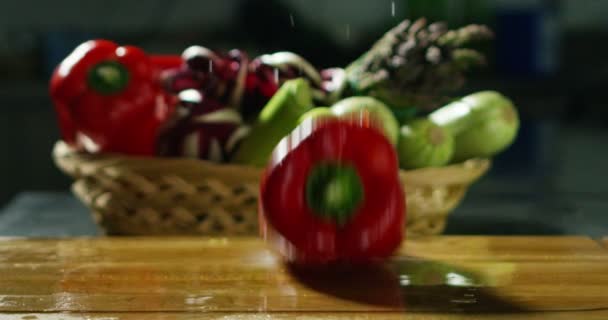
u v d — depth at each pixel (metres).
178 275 0.72
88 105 0.89
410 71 0.89
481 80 2.42
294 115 0.85
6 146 2.30
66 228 0.94
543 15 2.58
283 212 0.73
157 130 0.89
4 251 0.78
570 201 1.09
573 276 0.72
